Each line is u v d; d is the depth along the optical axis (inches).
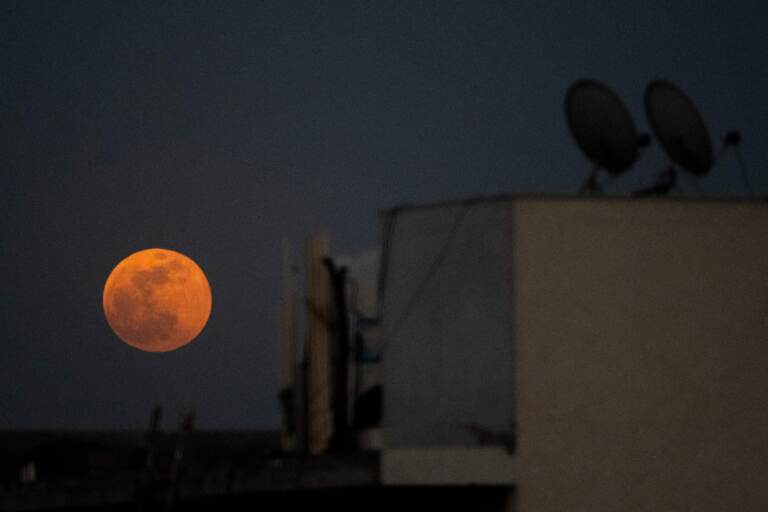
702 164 3149.6
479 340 2901.1
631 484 2834.6
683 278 2918.3
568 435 2829.7
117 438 2896.2
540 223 2888.8
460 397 2918.3
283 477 2493.8
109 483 2119.8
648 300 2898.6
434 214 3019.2
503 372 2851.9
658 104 3139.8
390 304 3061.0
